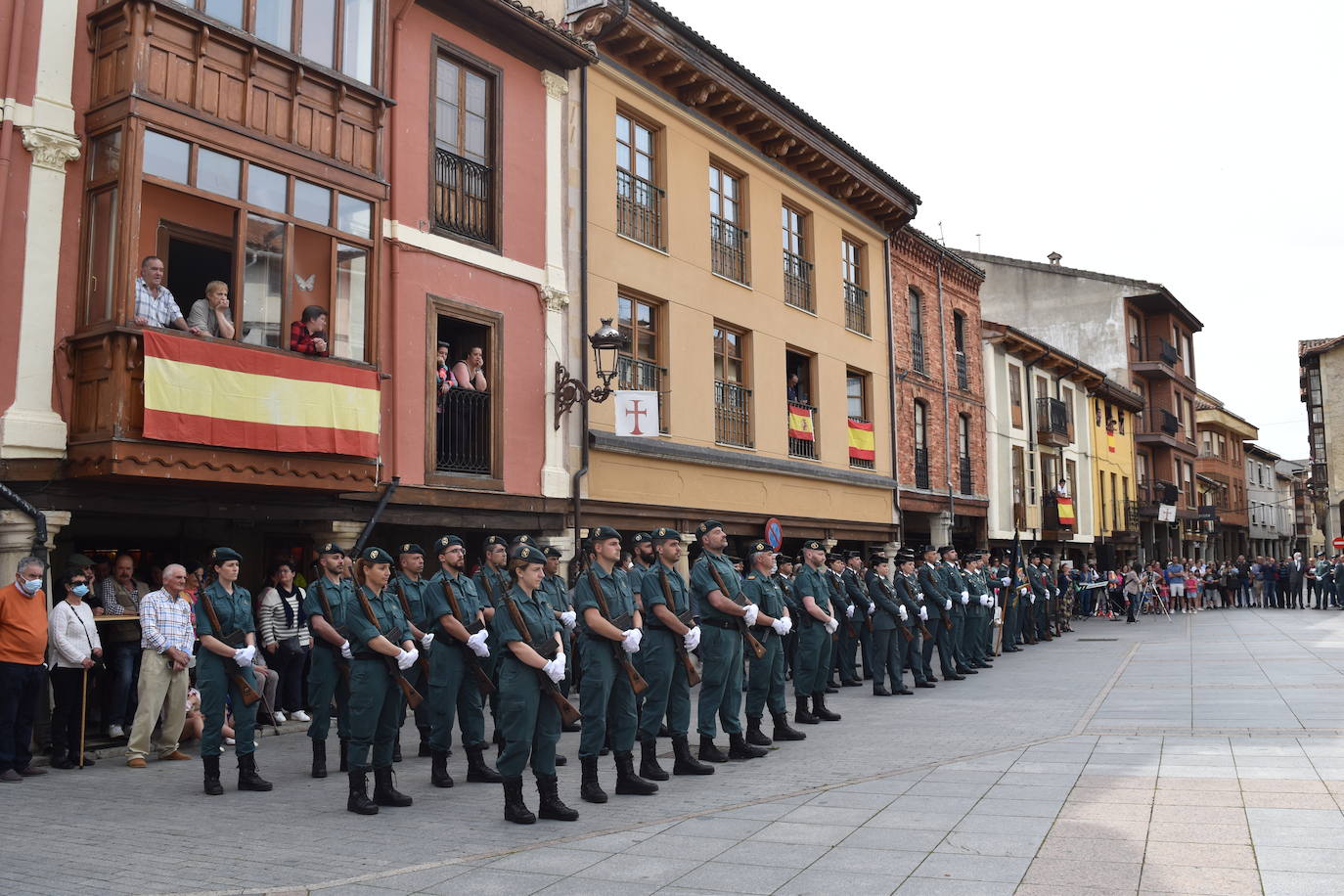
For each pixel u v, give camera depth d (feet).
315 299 38.55
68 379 32.99
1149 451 159.63
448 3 46.19
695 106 62.59
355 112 40.81
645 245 57.82
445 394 45.47
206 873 19.47
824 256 75.77
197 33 35.27
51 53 33.37
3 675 29.19
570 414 51.47
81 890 18.42
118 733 33.83
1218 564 141.18
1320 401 173.58
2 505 31.65
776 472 66.74
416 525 44.01
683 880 18.33
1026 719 37.50
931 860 19.07
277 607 38.63
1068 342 151.53
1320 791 23.59
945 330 94.32
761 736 33.76
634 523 55.36
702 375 61.62
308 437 36.78
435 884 18.47
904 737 34.42
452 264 45.73
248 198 36.40
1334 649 62.59
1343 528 163.94
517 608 23.45
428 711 30.68
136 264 32.81
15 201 32.35
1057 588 89.92
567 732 38.78
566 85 53.11
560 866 19.48
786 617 35.04
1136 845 19.56
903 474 83.97
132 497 34.12
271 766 31.81
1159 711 37.96
